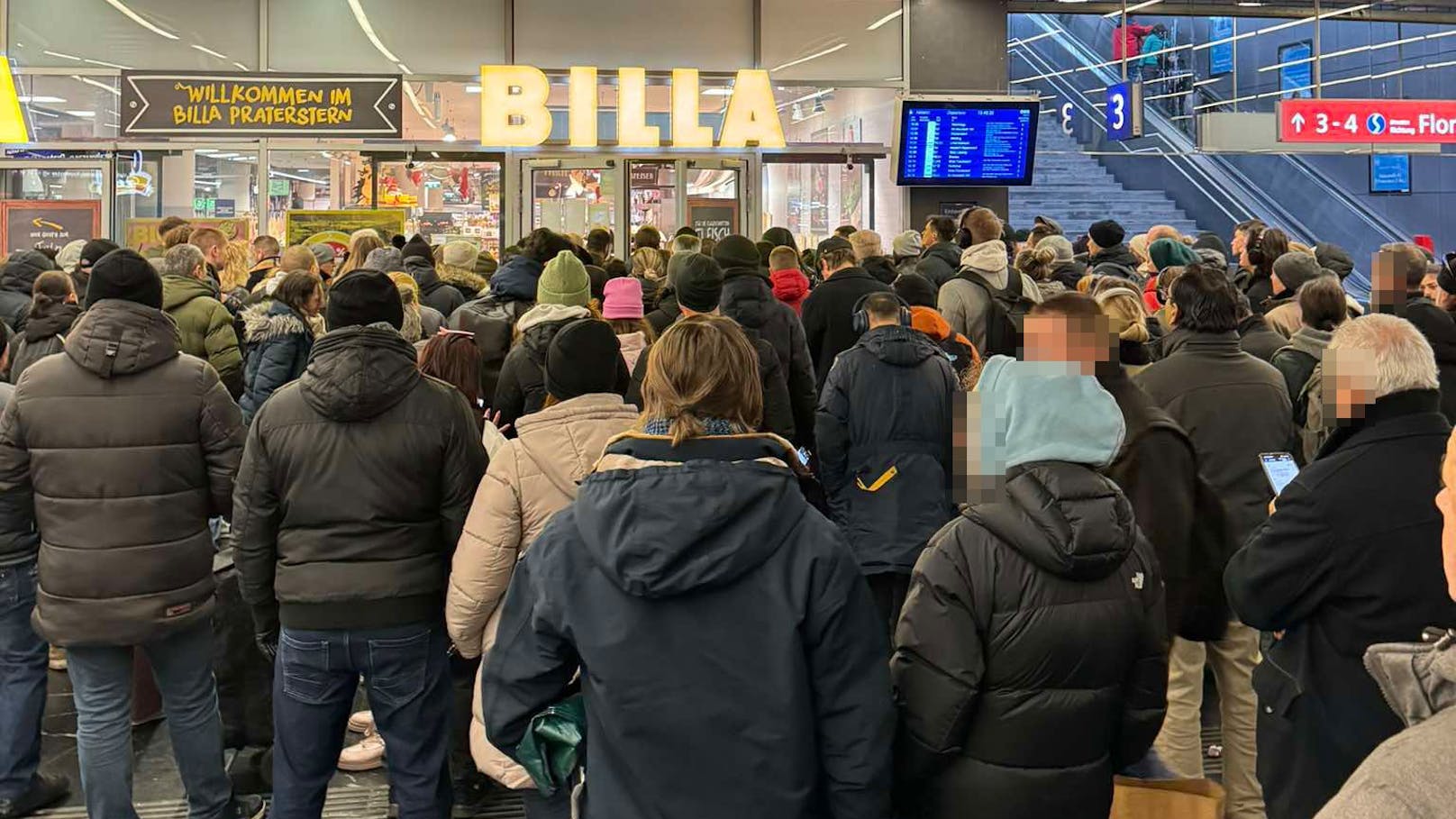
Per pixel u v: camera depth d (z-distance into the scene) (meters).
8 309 5.36
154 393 3.11
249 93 10.95
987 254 5.30
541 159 11.64
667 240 11.77
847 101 12.01
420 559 2.89
